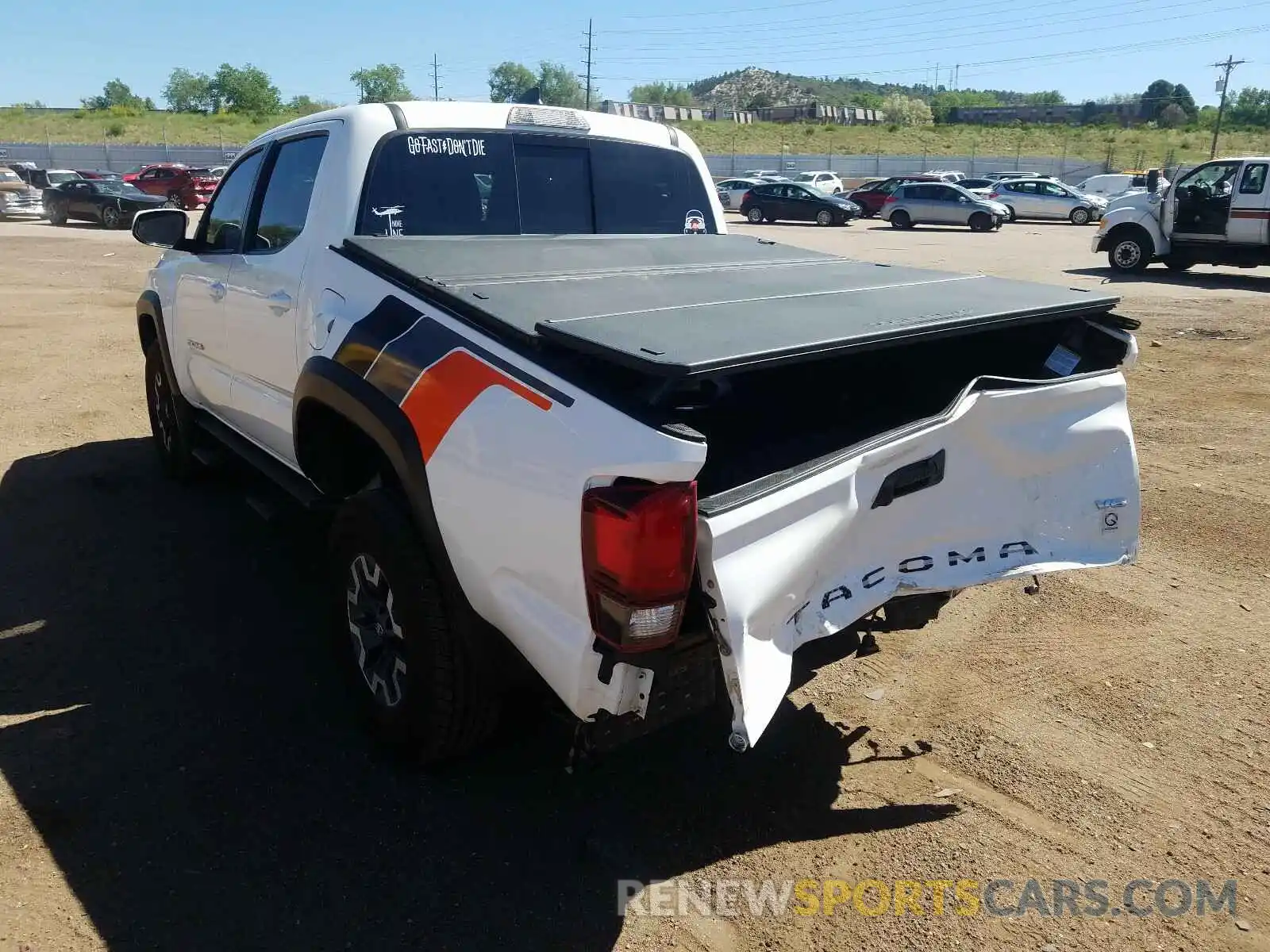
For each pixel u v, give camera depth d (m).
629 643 2.31
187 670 3.85
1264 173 15.92
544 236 4.15
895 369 3.79
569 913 2.68
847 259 4.36
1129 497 3.26
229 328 4.45
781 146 75.06
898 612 3.09
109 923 2.59
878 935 2.63
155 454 6.64
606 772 3.28
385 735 3.24
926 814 3.12
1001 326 3.02
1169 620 4.45
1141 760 3.41
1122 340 3.50
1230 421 7.66
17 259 18.88
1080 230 31.48
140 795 3.10
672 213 4.73
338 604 3.41
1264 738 3.54
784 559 2.43
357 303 3.37
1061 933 2.66
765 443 3.28
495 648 2.93
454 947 2.55
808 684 3.89
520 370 2.61
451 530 2.77
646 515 2.23
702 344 2.42
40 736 3.39
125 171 51.81
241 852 2.86
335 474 3.71
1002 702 3.77
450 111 4.05
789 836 3.01
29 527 5.27
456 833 2.97
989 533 3.02
